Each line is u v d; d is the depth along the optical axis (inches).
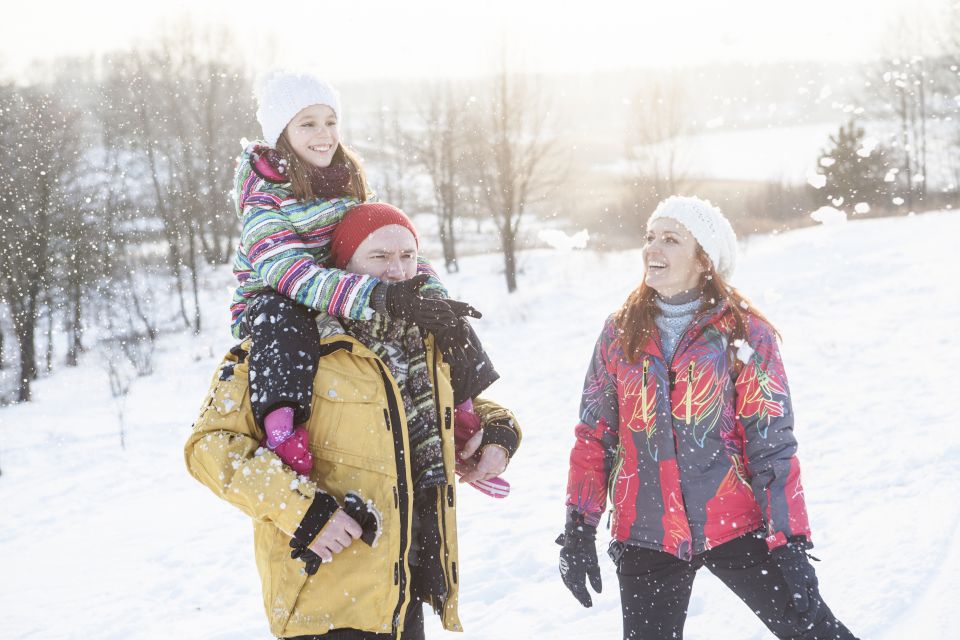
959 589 138.5
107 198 1289.4
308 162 94.8
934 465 209.2
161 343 1167.0
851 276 636.7
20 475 537.3
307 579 85.5
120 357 1102.4
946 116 1390.3
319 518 80.4
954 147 1487.5
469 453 102.7
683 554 108.9
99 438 631.8
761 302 590.6
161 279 1439.5
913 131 1424.7
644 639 111.3
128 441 608.7
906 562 153.8
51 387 1019.9
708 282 111.4
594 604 170.6
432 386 93.7
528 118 1213.7
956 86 1395.2
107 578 283.4
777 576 107.3
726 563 109.6
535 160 1217.4
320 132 94.3
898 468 212.8
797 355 404.8
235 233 1631.4
